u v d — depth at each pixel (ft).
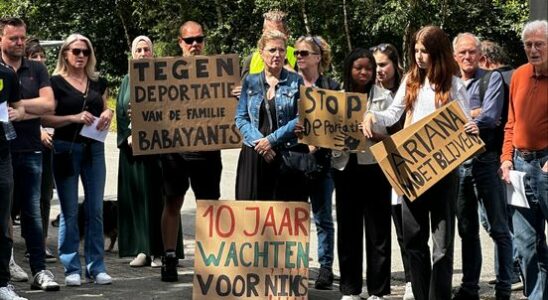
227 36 111.04
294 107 24.13
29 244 25.95
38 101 25.07
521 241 23.45
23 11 122.52
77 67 26.20
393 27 99.14
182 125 26.12
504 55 26.23
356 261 24.75
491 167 24.47
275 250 23.59
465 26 105.29
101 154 26.68
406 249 22.72
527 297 24.79
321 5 106.01
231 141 26.25
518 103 22.84
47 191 30.19
